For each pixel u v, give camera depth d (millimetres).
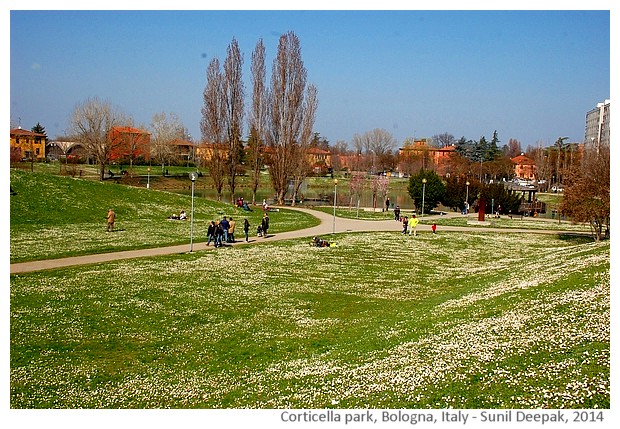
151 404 16281
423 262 43062
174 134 181625
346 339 21953
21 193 59406
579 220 51438
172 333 23188
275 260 41094
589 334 16734
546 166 165625
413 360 17312
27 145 160125
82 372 18703
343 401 15031
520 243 55719
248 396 16375
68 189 65312
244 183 141875
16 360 19469
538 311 20000
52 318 24125
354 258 43719
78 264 35969
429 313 23594
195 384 17812
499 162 181500
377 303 29031
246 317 25859
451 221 76562
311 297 30156
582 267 26172
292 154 95312
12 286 29250
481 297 25047
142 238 48125
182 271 35344
